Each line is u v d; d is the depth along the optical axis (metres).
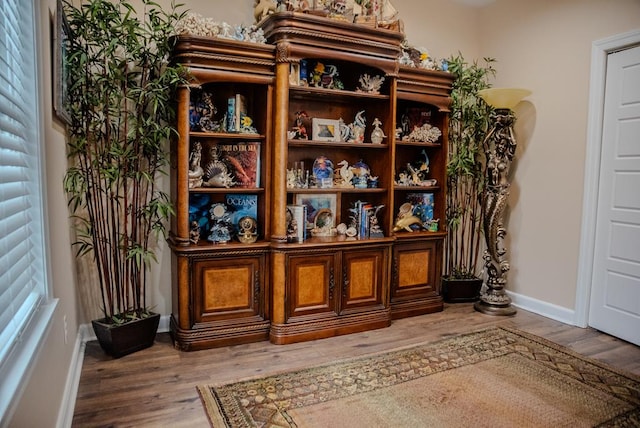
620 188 3.25
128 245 3.04
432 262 3.85
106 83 2.69
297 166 3.51
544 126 3.79
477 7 4.36
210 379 2.54
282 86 3.00
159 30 2.85
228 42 2.86
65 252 2.38
